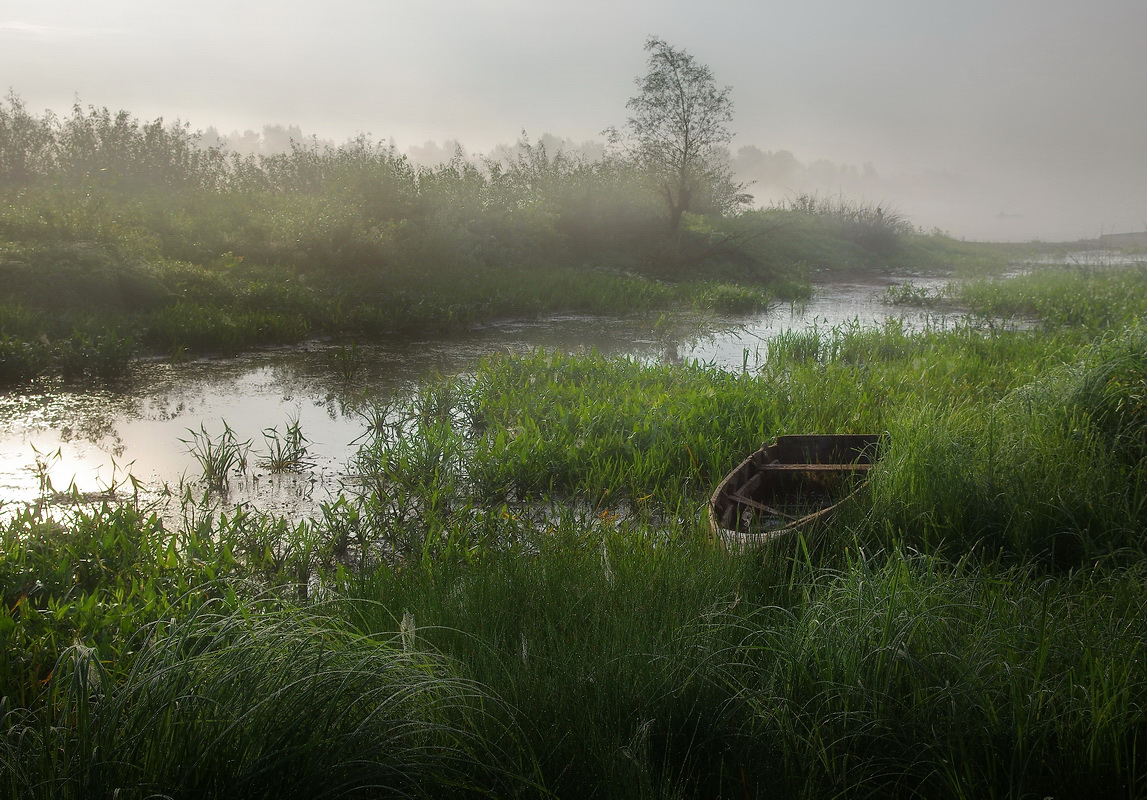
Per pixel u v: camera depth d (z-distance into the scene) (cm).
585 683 361
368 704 301
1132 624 391
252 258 2016
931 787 320
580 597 453
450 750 299
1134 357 755
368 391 1141
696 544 557
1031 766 317
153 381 1174
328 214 2123
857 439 782
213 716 282
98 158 2936
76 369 1188
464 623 427
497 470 770
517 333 1634
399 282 1938
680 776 318
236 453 855
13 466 814
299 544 605
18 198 2025
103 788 254
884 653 358
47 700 359
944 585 428
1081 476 603
